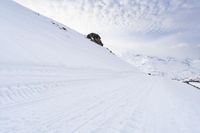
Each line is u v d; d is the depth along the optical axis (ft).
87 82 51.85
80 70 71.46
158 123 22.59
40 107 24.00
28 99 26.86
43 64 53.21
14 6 130.11
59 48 84.58
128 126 20.67
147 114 25.98
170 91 52.60
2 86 29.12
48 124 18.79
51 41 88.12
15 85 31.37
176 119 24.95
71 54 88.58
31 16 134.21
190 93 55.47
